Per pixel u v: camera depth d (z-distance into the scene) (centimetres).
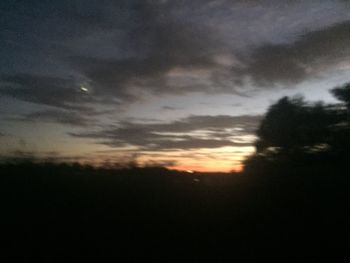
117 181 1452
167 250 921
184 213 1177
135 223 1087
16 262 832
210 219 1138
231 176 1598
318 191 1358
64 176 1448
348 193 1314
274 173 1582
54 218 1081
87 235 982
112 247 922
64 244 924
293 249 937
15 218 1066
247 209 1226
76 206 1185
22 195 1257
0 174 1432
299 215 1184
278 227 1088
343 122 1992
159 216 1146
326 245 957
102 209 1173
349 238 990
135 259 867
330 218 1136
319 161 1945
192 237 1004
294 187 1385
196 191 1391
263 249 936
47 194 1273
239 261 873
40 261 840
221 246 953
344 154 1892
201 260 873
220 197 1333
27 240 936
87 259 857
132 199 1267
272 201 1298
